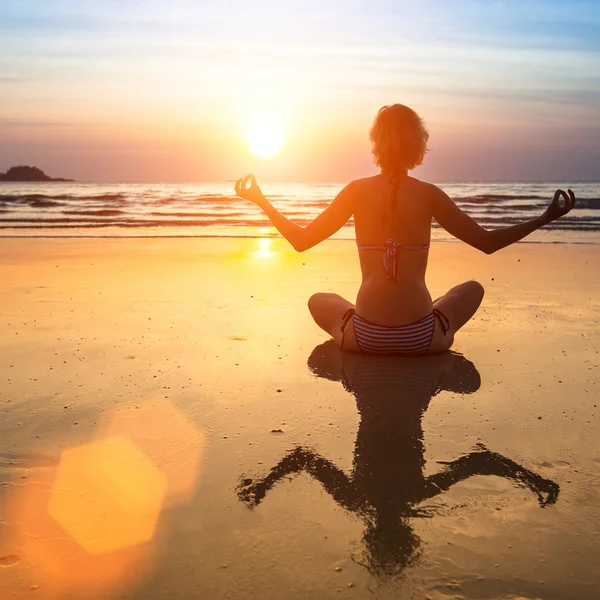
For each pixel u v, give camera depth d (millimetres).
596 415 2643
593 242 10406
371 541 1708
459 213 3303
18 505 1887
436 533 1743
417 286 3428
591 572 1562
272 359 3498
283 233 3477
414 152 3361
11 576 1559
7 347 3721
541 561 1608
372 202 3393
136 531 1755
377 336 3475
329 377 3180
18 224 14914
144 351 3637
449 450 2295
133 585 1526
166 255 8516
